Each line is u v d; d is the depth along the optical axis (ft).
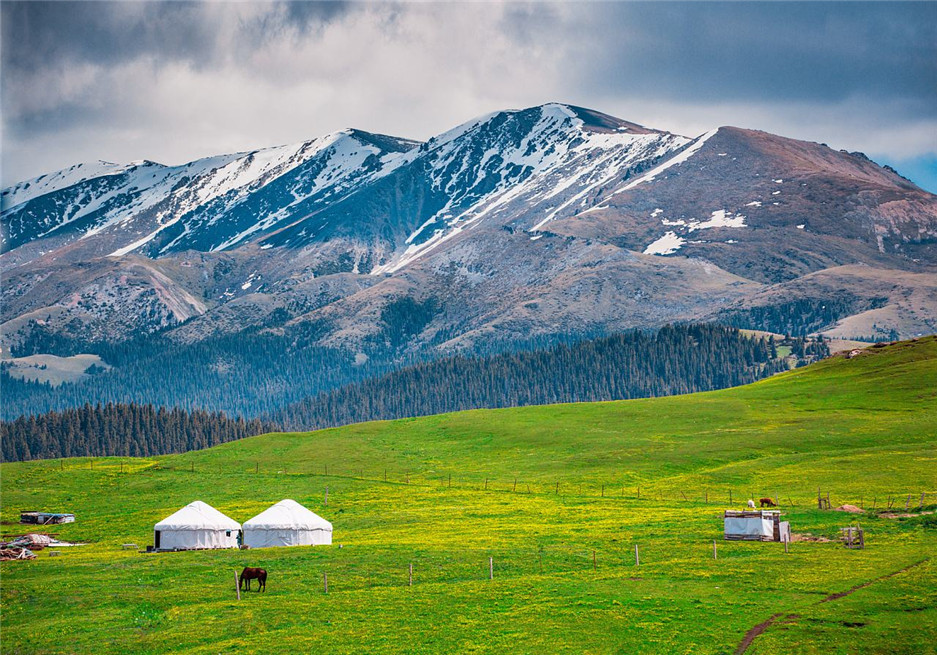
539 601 264.72
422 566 314.76
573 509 435.53
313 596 282.15
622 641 230.48
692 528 365.61
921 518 349.41
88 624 262.88
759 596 260.62
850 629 229.66
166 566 332.39
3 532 454.40
